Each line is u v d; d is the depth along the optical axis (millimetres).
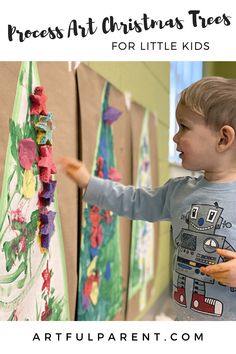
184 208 780
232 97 745
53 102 828
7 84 661
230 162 761
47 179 766
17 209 684
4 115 648
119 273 1297
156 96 1922
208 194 758
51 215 793
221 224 726
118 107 1254
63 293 889
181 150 781
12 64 678
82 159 964
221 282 678
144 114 1605
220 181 763
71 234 926
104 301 1156
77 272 975
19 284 701
